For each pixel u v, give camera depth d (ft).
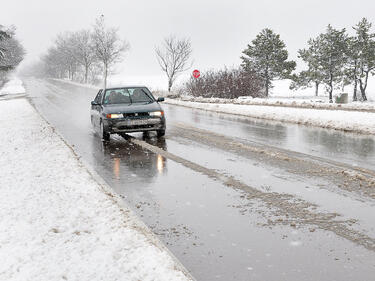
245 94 97.76
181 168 24.02
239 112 61.77
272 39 141.49
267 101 77.30
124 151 30.12
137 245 12.48
